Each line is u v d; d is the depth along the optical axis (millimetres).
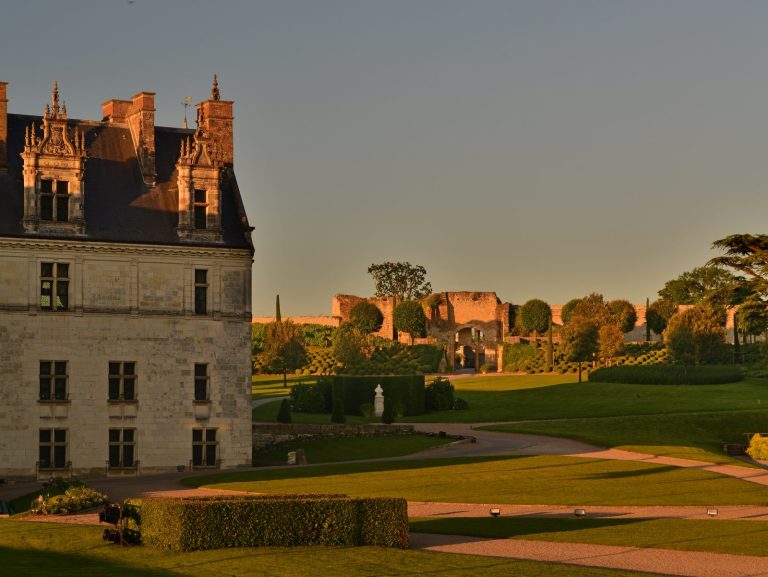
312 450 86062
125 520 44125
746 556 42219
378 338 188375
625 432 94062
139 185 79312
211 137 79000
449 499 58500
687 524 50219
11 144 77250
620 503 57312
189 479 68750
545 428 98250
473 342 196125
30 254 73938
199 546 42688
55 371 74125
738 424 96812
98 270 75438
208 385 77562
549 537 46375
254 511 43406
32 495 64125
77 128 79125
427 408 123938
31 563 40094
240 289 78688
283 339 158875
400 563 40250
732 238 87750
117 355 75500
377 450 85750
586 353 154250
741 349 166250
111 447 75125
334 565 39875
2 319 73125
